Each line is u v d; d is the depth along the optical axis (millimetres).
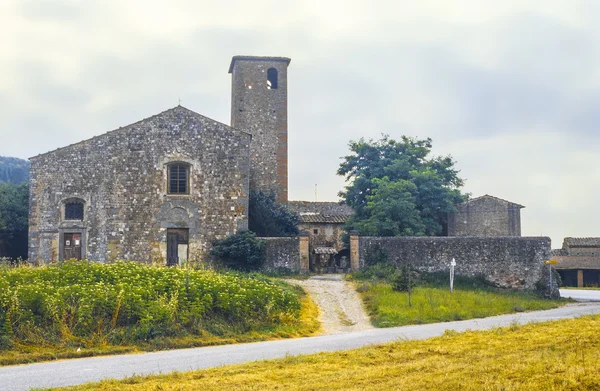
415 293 33750
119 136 40281
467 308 30969
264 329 25297
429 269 39719
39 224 39562
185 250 40156
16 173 100062
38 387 14461
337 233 56125
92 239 39625
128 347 20531
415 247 39969
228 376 14977
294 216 46812
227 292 26203
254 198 44969
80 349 19797
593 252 65125
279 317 26719
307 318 28656
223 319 25125
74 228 39625
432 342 18953
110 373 16172
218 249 39688
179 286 25125
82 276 25375
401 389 13148
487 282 39469
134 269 27672
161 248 39844
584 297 42531
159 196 40156
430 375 14359
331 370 15500
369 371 15102
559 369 13883
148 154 40344
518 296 37656
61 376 15844
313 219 55875
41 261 38969
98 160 40094
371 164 52000
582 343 16938
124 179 40000
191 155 40750
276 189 48938
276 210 45688
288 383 14125
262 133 49344
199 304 24375
